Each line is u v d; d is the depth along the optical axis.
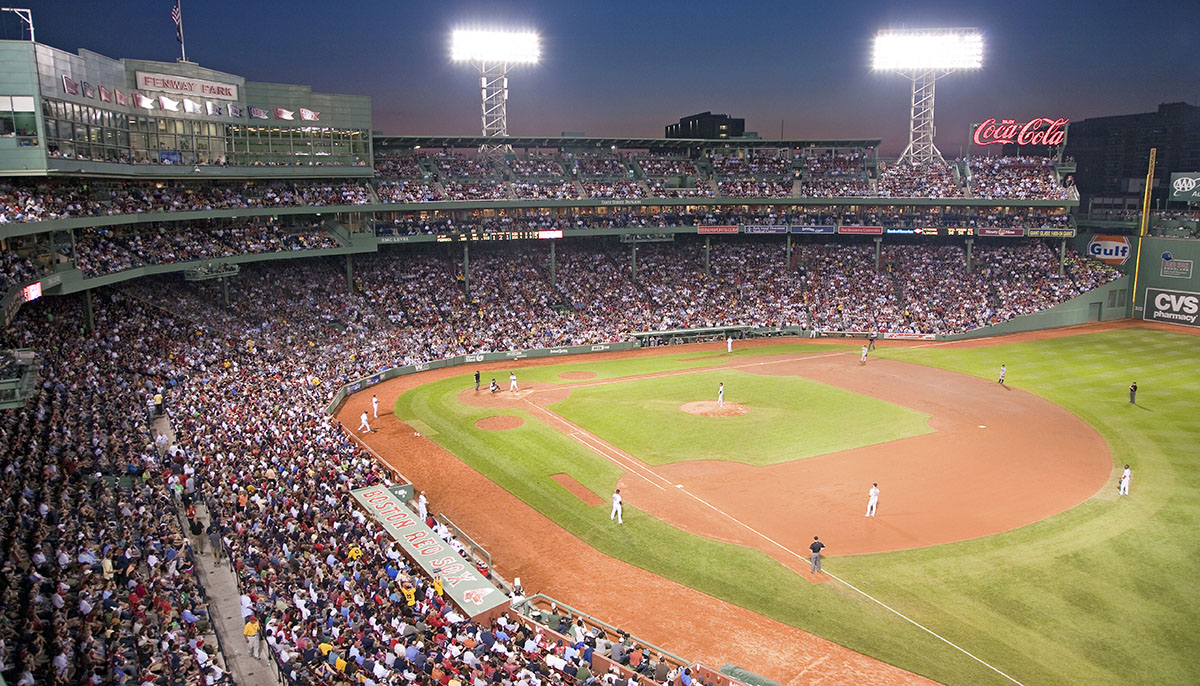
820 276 84.69
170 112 55.16
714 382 58.41
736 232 84.50
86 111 46.28
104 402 38.72
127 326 49.97
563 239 86.38
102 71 48.25
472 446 44.22
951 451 41.94
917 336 75.00
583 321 74.50
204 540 28.09
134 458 32.06
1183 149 112.62
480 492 37.53
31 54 40.72
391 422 49.09
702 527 33.12
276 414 42.31
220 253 58.69
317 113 66.31
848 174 89.38
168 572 23.80
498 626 24.05
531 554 31.11
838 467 39.69
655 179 86.81
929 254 87.25
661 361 67.19
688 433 45.62
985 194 85.62
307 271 70.31
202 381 46.41
